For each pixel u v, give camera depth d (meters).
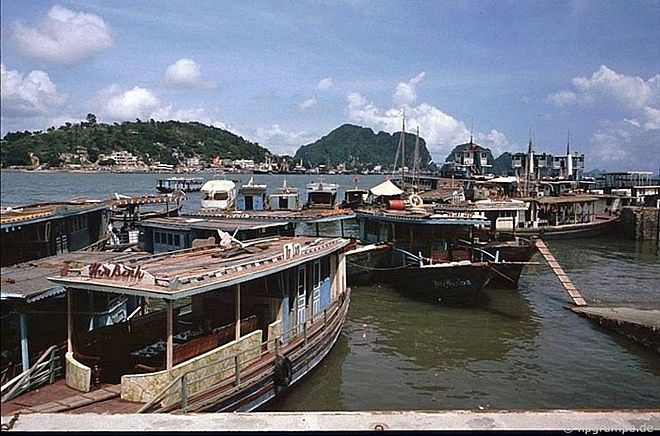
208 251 18.66
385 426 3.97
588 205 62.81
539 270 39.91
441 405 17.00
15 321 16.39
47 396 12.52
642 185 85.81
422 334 24.19
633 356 21.36
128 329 15.47
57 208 25.56
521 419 4.12
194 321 17.72
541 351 22.00
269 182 159.38
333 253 22.31
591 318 25.95
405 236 35.22
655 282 35.91
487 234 40.53
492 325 25.53
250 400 14.20
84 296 17.27
